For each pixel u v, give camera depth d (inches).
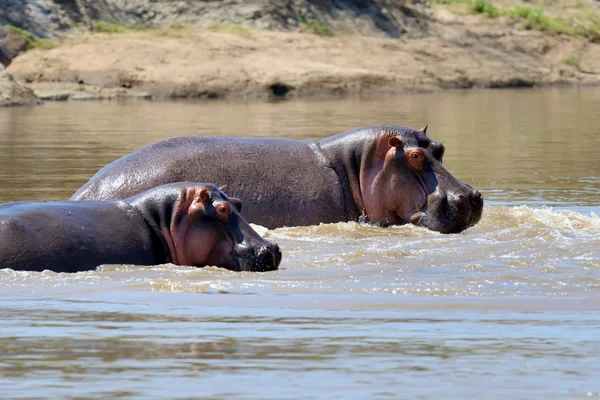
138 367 574.9
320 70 4702.3
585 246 1111.6
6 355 603.5
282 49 4896.7
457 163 2160.4
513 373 563.2
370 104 3961.6
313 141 1423.5
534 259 1035.9
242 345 634.8
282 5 5280.5
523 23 6003.9
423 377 552.7
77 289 869.2
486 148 2471.7
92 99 4069.9
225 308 779.4
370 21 5516.7
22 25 4601.4
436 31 5659.5
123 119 3132.4
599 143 2598.4
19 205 999.6
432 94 4709.6
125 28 4909.0
